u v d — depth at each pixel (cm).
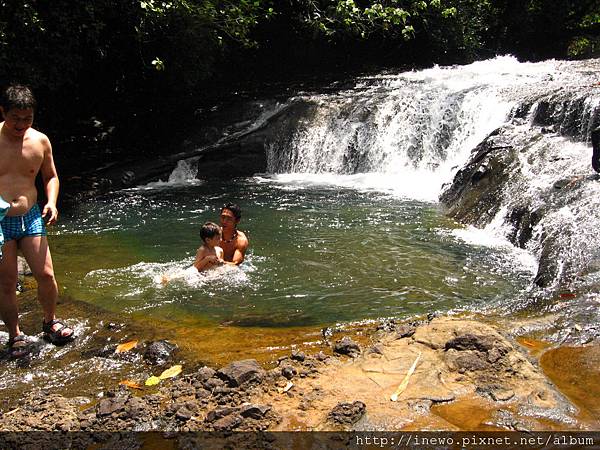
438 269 506
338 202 752
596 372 307
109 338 384
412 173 927
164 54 1036
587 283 418
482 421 268
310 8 1328
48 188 376
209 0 973
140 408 290
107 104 1127
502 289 458
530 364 309
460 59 1578
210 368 325
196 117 1077
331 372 320
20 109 341
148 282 489
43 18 801
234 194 817
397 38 1524
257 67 1414
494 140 737
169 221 688
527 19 1783
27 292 461
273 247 572
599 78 958
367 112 984
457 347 324
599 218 494
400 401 285
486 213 629
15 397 314
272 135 999
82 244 604
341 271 507
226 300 450
